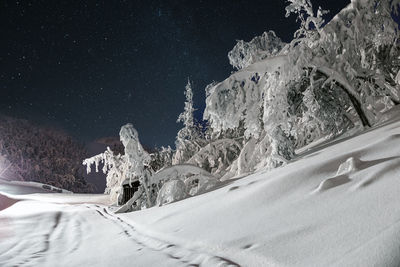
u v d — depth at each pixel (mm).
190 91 25188
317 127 12820
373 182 4770
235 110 11188
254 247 4125
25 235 9188
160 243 5945
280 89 10797
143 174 13930
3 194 32812
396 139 6684
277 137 10945
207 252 4621
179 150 24703
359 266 2680
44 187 49094
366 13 11859
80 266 5297
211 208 7230
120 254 5738
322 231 3881
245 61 14125
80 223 11297
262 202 6090
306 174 6461
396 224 3080
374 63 13219
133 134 13914
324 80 11750
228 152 21125
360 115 12055
